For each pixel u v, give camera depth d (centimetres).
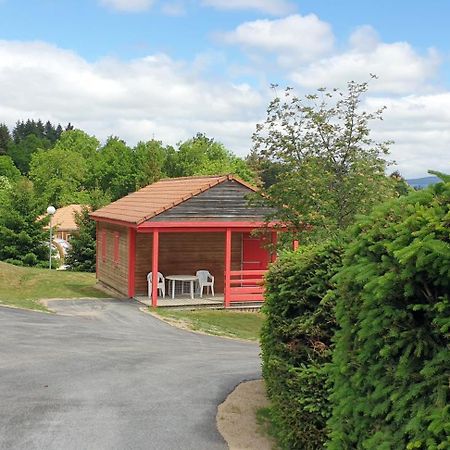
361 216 489
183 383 1038
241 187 2312
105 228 2780
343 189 1864
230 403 916
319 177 1884
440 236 398
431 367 396
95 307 2152
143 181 5612
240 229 2311
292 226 1992
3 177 9306
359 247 474
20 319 1748
